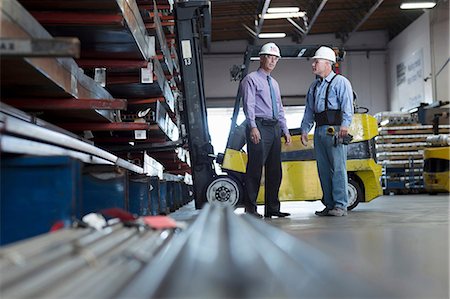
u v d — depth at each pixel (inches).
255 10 711.7
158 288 52.4
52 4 157.9
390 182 629.9
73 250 68.9
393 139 631.2
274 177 249.9
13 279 52.7
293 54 314.3
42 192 100.4
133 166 200.1
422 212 275.3
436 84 688.4
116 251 76.1
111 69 228.8
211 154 277.7
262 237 100.5
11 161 100.0
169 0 269.9
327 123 250.1
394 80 819.4
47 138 111.0
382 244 121.4
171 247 88.7
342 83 249.1
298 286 54.6
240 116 837.8
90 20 163.3
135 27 186.1
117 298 49.3
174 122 365.4
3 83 149.9
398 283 65.5
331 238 136.3
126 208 145.3
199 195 276.1
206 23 286.4
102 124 227.8
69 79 155.2
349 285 56.3
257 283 55.7
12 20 106.8
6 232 100.0
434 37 689.0
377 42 846.5
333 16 764.0
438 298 57.8
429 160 569.9
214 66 838.5
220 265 66.2
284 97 829.8
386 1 715.4
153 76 225.9
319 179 266.4
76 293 50.8
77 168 105.3
